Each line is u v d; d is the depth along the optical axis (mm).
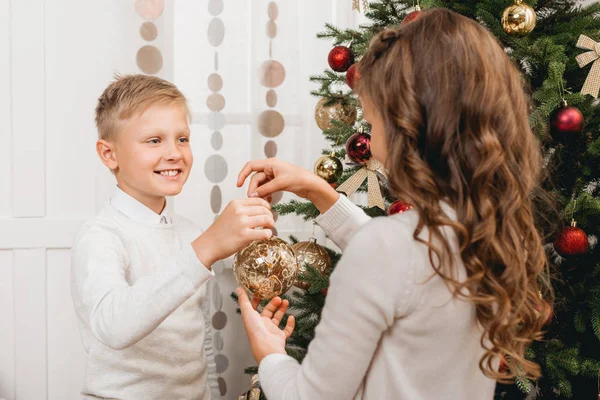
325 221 1021
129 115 1157
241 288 953
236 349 1972
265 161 1039
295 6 1926
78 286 1055
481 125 691
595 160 1307
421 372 691
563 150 1305
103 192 1880
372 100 751
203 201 1916
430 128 698
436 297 675
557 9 1390
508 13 1186
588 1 1796
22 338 1833
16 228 1812
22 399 1835
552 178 1276
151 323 873
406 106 703
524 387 1144
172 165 1183
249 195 1008
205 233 875
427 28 728
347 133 1440
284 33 1926
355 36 1474
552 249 1371
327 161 1392
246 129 1933
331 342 689
